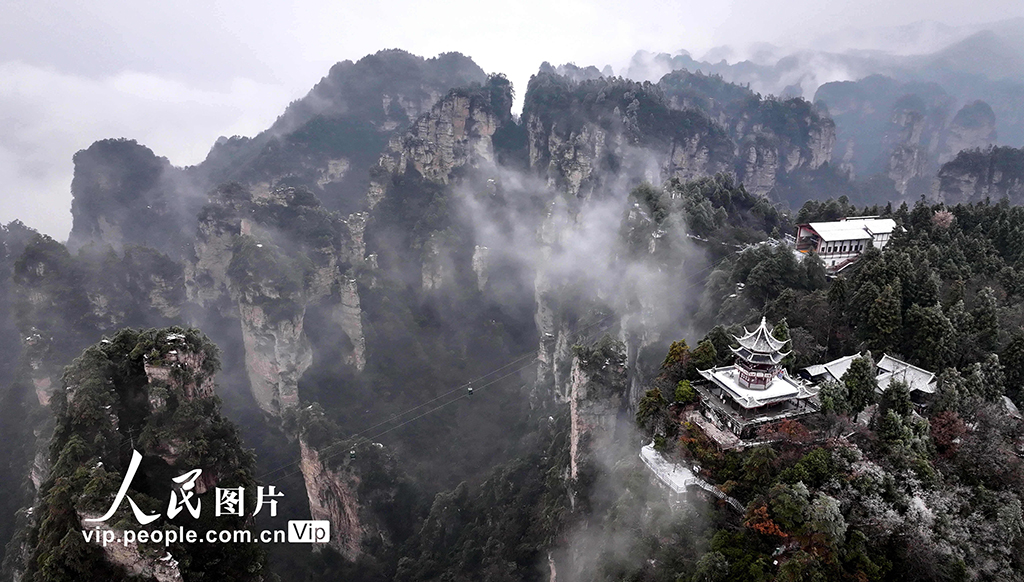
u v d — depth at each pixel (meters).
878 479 47.81
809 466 49.62
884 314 68.56
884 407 56.78
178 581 50.94
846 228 107.56
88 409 59.22
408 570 92.62
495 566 84.81
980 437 55.03
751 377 56.28
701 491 53.28
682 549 49.91
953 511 47.50
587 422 81.62
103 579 51.19
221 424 67.38
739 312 87.25
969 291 81.25
